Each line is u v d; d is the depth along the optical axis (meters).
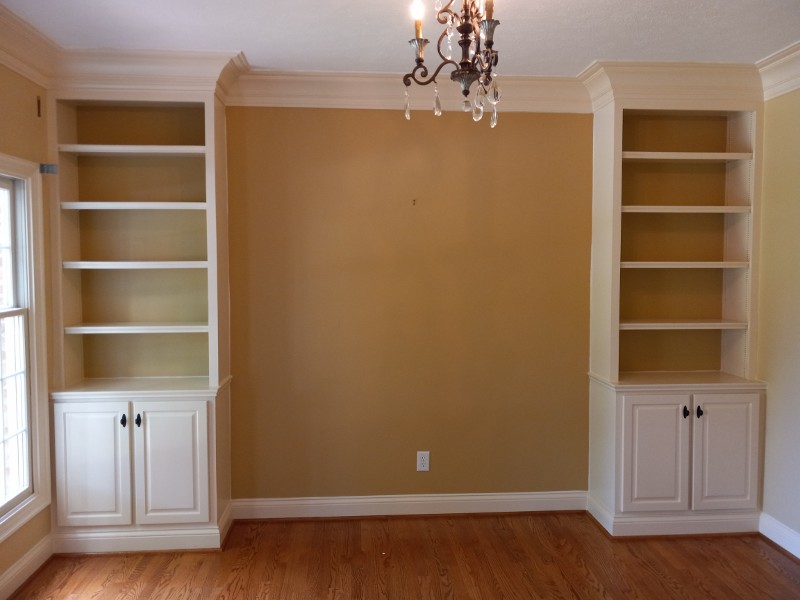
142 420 3.12
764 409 3.34
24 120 2.85
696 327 3.36
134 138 3.37
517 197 3.55
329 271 3.50
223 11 2.50
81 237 3.38
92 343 3.42
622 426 3.30
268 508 3.53
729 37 2.80
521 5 2.44
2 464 2.76
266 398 3.50
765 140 3.33
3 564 2.69
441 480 3.61
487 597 2.75
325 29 2.70
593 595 2.77
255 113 3.42
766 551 3.19
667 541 3.30
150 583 2.86
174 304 3.45
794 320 3.12
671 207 3.34
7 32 2.60
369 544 3.26
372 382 3.55
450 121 3.51
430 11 2.49
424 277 3.54
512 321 3.59
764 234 3.35
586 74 3.30
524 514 3.64
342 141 3.46
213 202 3.16
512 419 3.62
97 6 2.45
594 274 3.56
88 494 3.11
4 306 2.83
